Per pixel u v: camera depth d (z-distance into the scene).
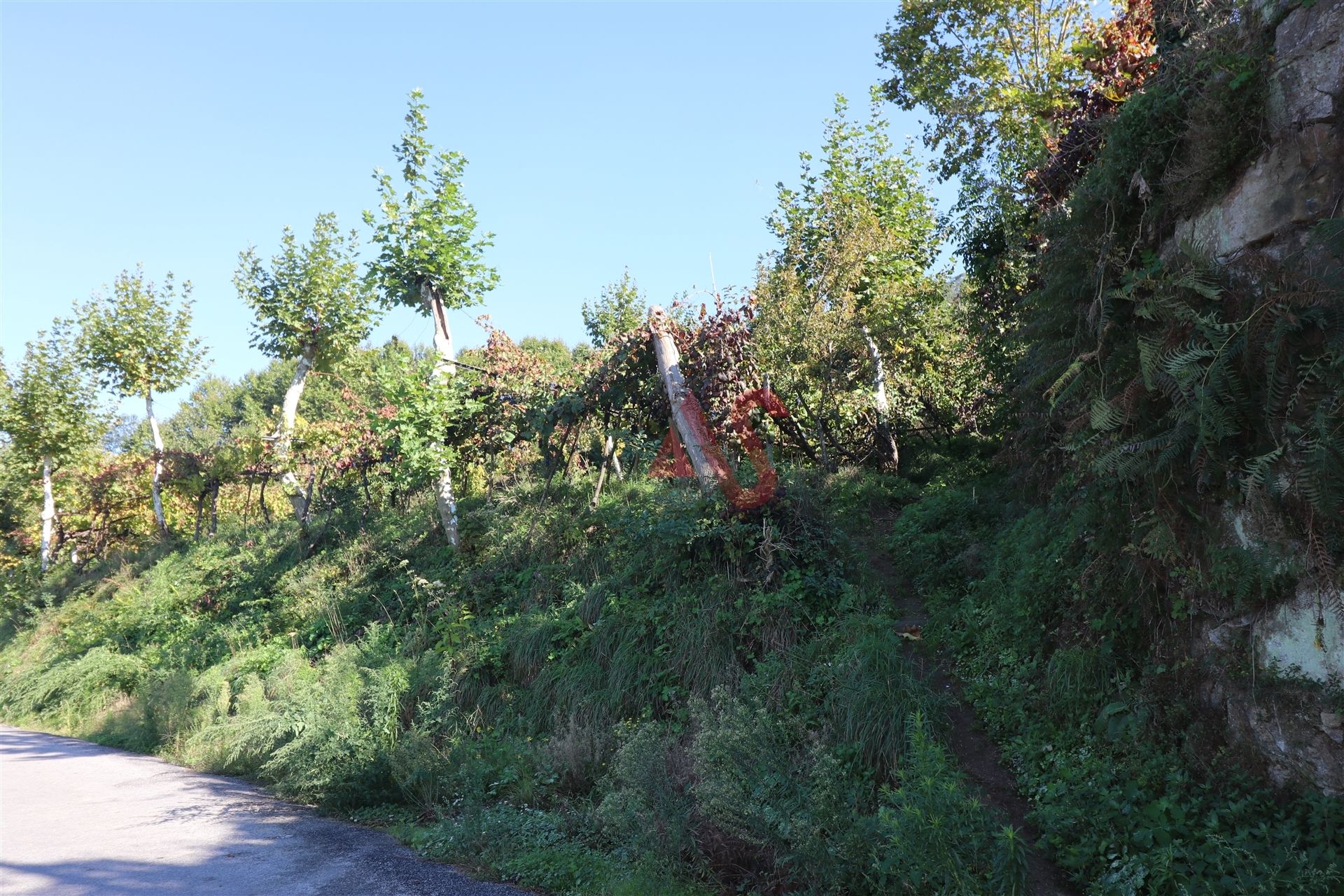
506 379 14.24
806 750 6.16
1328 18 4.76
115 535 28.62
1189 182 5.43
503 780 7.39
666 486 11.84
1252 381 4.74
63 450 27.70
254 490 28.12
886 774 5.98
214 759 9.91
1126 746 5.44
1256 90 5.06
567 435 13.45
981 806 4.95
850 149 18.80
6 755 11.87
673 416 11.59
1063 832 5.10
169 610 17.50
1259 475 4.57
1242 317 4.81
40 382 27.20
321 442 20.72
